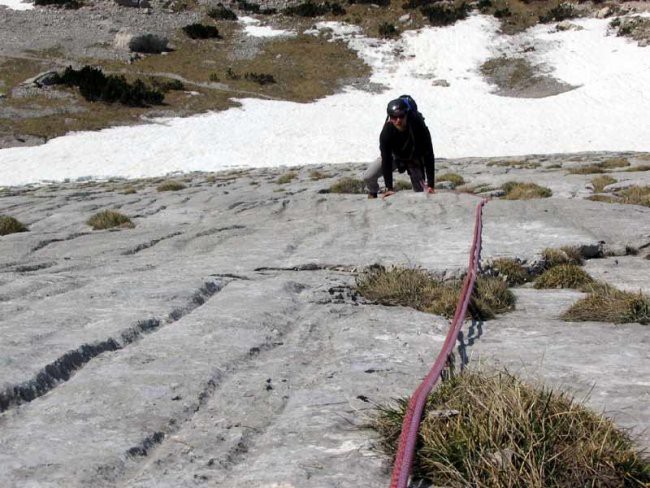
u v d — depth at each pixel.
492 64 68.50
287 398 4.04
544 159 33.59
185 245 10.93
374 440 3.37
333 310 6.22
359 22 79.19
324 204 15.98
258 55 71.75
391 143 10.99
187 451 3.28
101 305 6.07
